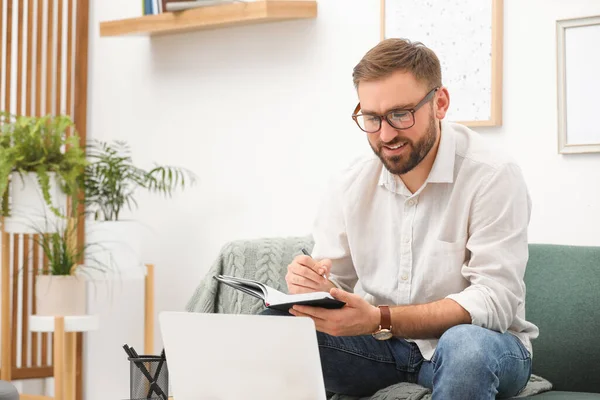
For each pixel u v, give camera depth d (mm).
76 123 4117
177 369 2000
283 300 1952
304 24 3434
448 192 2258
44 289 3564
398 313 2068
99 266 3699
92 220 3787
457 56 3043
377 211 2381
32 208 3639
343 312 2031
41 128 3676
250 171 3598
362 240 2391
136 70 3971
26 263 4039
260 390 1909
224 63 3672
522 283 2170
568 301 2535
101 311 4070
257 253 2885
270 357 1883
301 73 3443
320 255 2451
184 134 3807
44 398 3660
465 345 1890
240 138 3629
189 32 3783
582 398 2180
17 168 3611
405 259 2311
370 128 2162
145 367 2172
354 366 2285
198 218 3758
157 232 3889
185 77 3803
